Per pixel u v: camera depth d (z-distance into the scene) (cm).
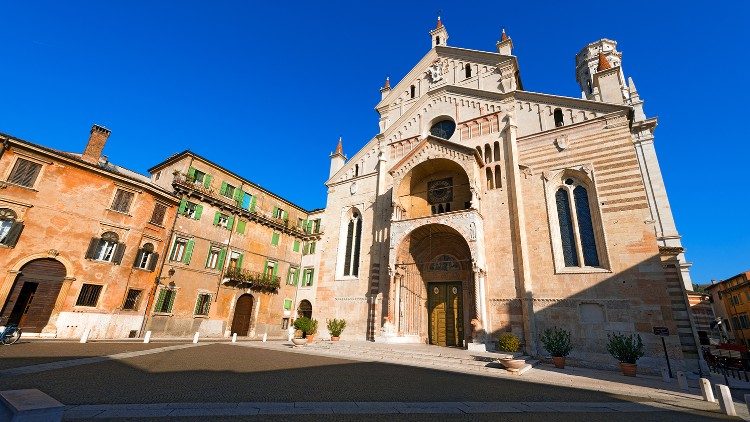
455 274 2747
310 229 4659
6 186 2367
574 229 2336
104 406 839
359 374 1430
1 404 631
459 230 2480
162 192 3158
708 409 1051
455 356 1920
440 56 3509
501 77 3011
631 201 2189
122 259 2848
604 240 2192
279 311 4144
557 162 2508
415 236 2784
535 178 2553
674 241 2991
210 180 3634
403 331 2681
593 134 2444
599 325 2056
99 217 2770
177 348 2156
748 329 5066
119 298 2806
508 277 2398
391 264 2680
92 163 2831
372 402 975
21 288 2372
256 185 4088
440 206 2900
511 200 2564
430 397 1066
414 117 3378
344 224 3466
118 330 2773
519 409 959
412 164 2872
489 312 2375
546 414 917
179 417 777
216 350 2133
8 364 1370
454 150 2717
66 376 1174
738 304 5288
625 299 2028
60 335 2469
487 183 2722
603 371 1842
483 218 2616
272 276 4097
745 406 1148
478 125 2944
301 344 2434
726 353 3014
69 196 2634
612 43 5488
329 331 3053
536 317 2239
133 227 2952
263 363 1638
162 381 1146
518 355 1973
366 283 3045
